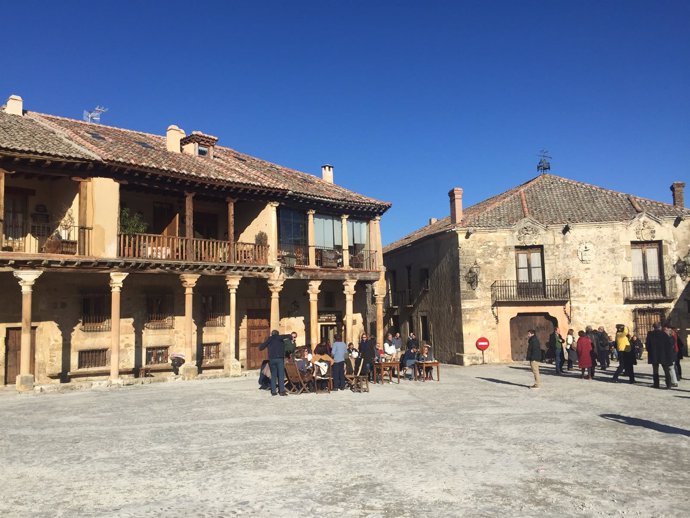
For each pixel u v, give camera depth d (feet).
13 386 67.62
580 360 68.33
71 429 37.27
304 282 95.76
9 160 61.98
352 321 97.35
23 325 62.13
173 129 89.35
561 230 100.32
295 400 51.01
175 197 83.25
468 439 32.91
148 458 29.12
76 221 69.26
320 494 22.91
